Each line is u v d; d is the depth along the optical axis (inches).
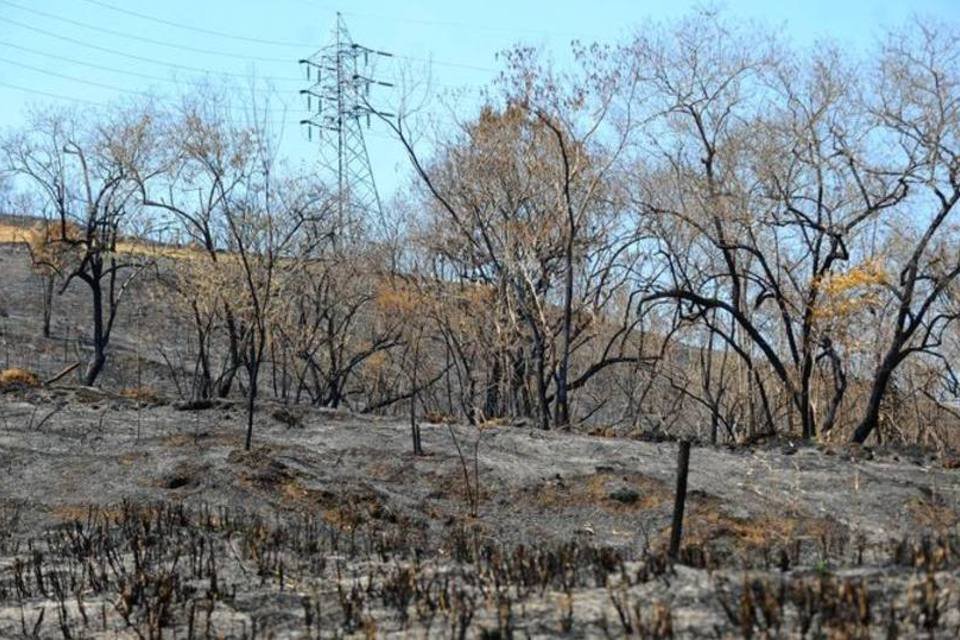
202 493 624.7
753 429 1277.1
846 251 1103.6
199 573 427.8
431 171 1434.5
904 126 1045.8
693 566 337.4
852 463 755.4
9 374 924.0
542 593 323.6
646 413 1582.2
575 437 815.7
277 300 1380.4
